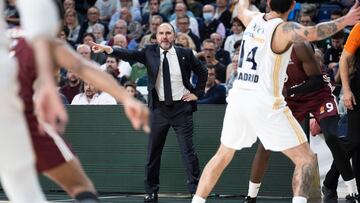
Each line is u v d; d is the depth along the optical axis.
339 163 12.61
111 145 15.16
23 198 5.54
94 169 15.27
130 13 22.02
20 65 6.17
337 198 13.55
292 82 12.48
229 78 17.45
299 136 9.85
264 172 13.56
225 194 14.57
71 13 22.45
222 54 19.36
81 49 17.38
